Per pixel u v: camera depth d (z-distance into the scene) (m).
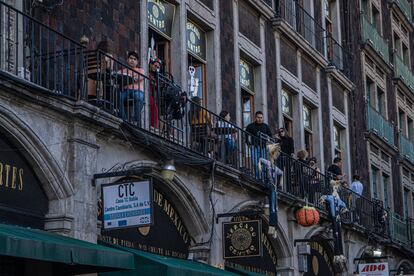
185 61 21.80
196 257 20.41
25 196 15.27
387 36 42.81
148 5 20.89
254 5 26.05
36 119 15.23
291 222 25.56
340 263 28.78
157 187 19.22
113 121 16.75
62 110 15.63
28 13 16.36
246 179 22.06
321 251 28.98
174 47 21.70
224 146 21.47
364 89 37.41
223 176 21.14
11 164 14.98
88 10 18.19
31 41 15.87
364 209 32.66
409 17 46.91
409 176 44.12
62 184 15.77
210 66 23.36
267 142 23.34
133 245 18.17
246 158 22.64
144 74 18.69
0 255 13.31
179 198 19.75
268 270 24.78
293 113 29.16
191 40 22.75
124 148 17.66
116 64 17.56
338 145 33.94
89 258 14.24
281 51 28.17
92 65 17.31
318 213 25.80
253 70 26.41
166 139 18.41
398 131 42.41
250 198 23.14
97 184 16.66
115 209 16.02
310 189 26.64
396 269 36.66
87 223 16.27
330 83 32.75
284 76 28.12
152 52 20.89
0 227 13.76
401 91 44.19
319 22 32.62
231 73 24.38
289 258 25.39
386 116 40.78
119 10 19.31
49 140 15.51
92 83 17.25
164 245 19.42
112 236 17.41
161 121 18.69
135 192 15.91
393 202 40.16
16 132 14.77
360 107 36.66
